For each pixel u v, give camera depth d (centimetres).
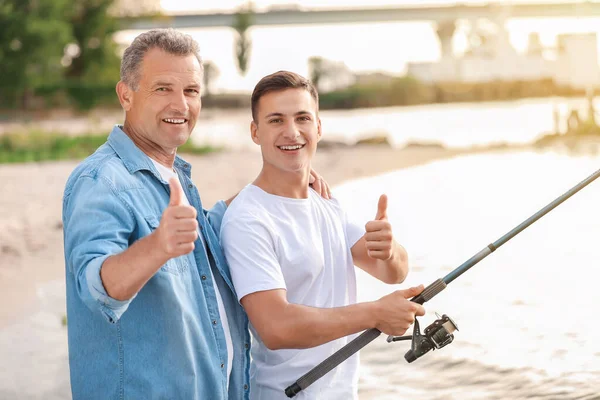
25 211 1231
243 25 6619
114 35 4362
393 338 282
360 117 4044
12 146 2238
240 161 1956
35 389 475
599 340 502
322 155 2031
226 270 274
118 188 243
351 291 296
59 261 866
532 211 1042
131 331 240
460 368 466
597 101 3694
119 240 233
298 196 286
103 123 3338
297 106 279
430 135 2773
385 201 272
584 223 942
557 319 553
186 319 247
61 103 3791
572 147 2119
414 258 760
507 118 3553
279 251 274
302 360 279
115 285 215
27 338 584
